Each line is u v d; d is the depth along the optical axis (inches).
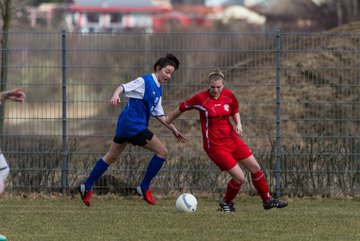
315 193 1256.2
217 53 1295.5
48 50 1250.0
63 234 887.1
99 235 881.5
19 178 1255.5
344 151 1259.8
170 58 1063.0
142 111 1061.1
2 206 1133.7
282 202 1055.0
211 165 1255.5
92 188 1166.3
